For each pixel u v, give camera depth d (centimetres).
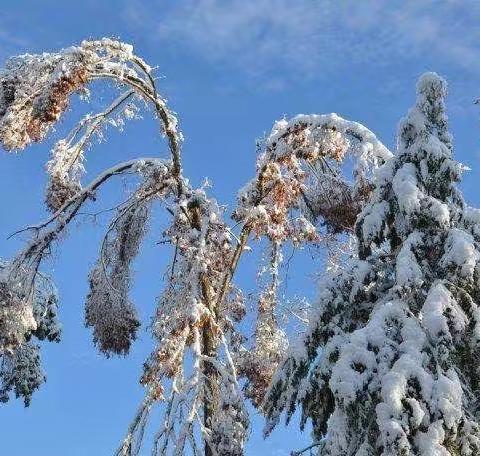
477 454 696
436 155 843
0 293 1186
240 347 1282
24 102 1025
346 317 852
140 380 1080
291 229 1203
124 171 1238
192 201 1176
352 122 1119
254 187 1209
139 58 1106
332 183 1191
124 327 1288
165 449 1045
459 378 753
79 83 1030
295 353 856
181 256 1188
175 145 1185
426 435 682
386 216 859
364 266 850
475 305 775
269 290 1298
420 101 882
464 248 778
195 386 1077
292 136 1172
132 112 1195
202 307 1108
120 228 1270
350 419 745
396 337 764
